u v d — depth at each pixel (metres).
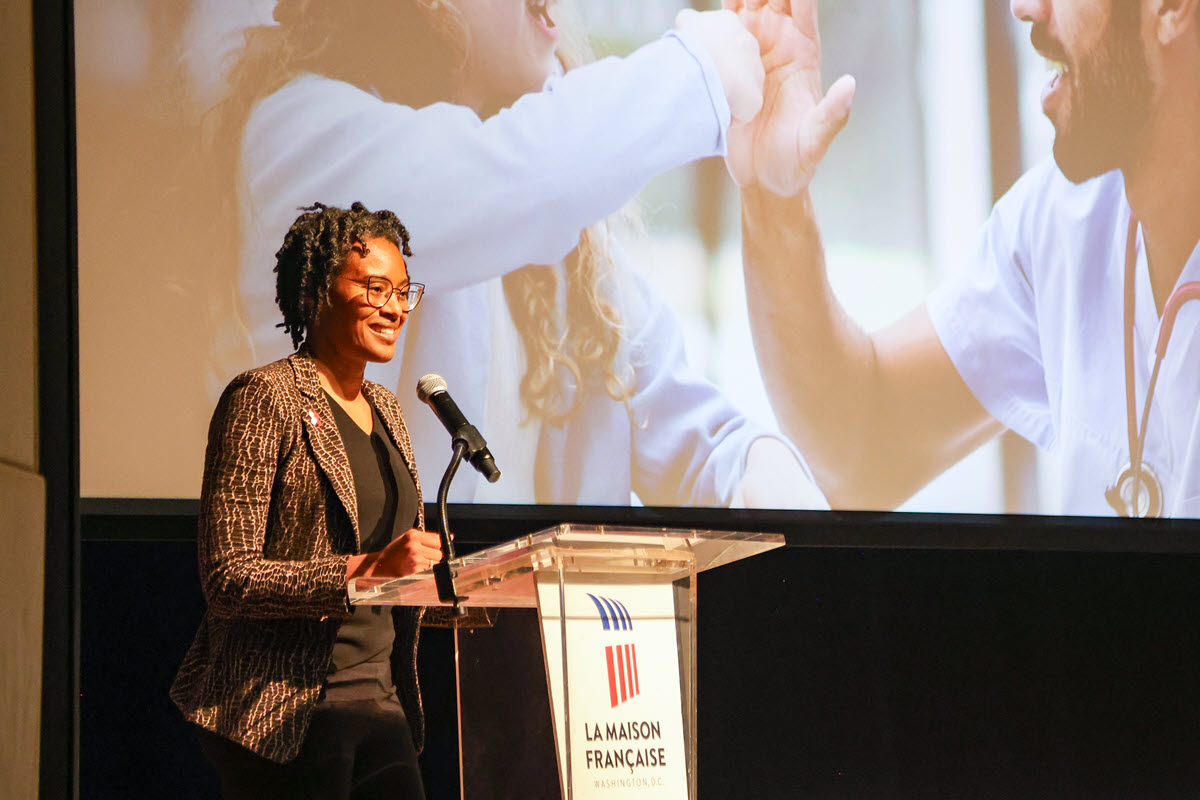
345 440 3.32
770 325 6.34
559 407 5.91
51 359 2.66
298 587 2.88
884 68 6.72
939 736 6.74
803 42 6.59
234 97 5.56
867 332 6.52
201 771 5.50
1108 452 6.83
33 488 2.62
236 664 3.02
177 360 5.37
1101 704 7.02
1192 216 7.19
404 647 3.44
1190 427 7.01
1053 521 6.67
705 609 6.54
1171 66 7.29
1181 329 7.09
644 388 6.07
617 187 6.15
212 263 5.46
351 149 5.71
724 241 6.32
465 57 5.95
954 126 6.81
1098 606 7.10
